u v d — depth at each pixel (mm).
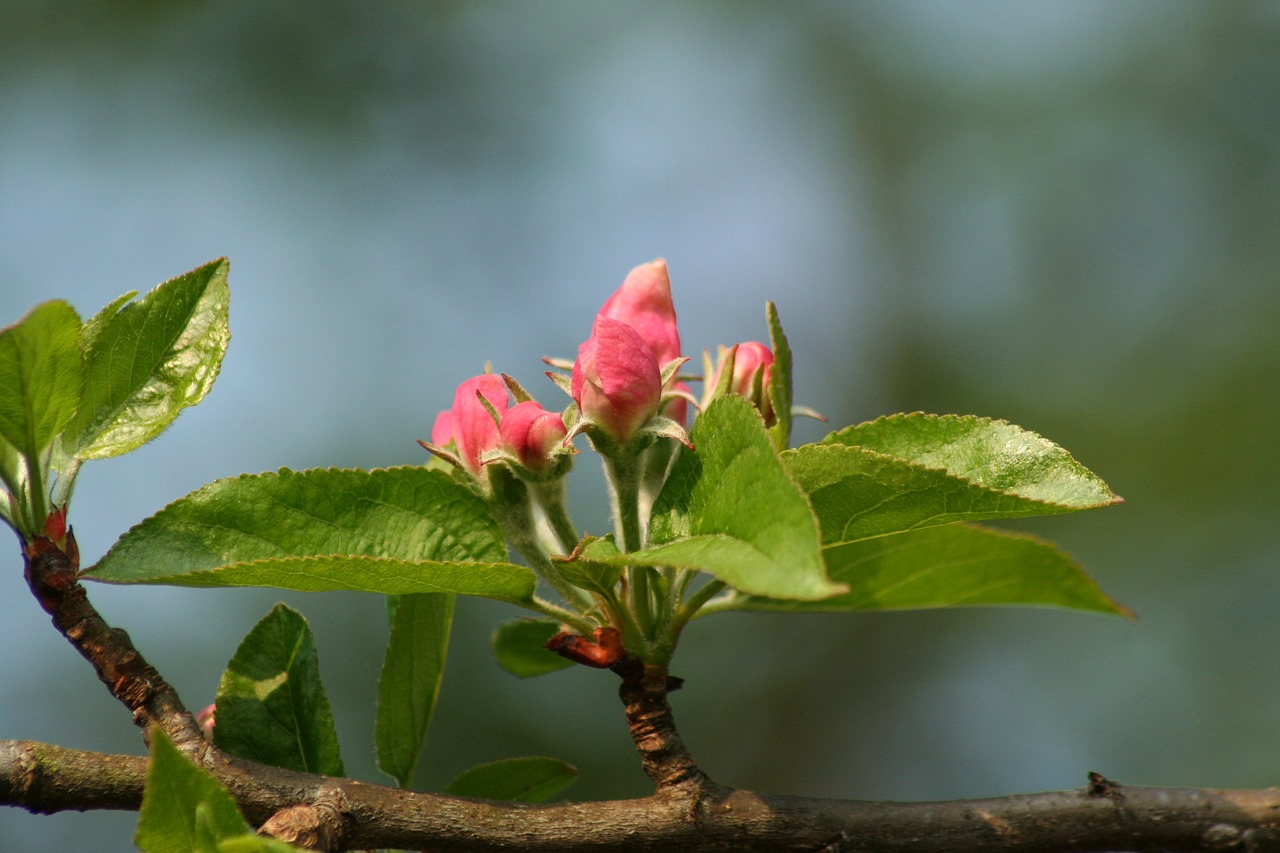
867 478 669
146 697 674
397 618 701
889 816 673
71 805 667
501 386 690
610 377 677
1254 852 672
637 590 680
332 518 682
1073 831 673
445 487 688
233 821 639
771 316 689
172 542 674
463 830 670
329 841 666
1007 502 669
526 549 689
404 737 703
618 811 672
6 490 676
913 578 682
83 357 669
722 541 655
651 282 697
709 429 669
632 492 683
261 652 690
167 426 685
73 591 674
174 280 689
